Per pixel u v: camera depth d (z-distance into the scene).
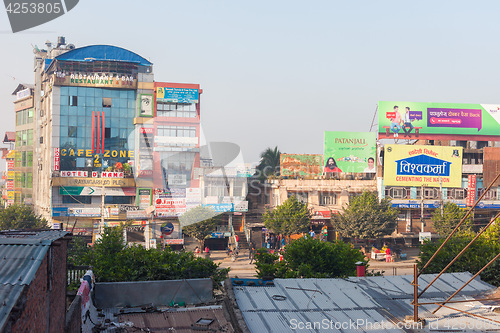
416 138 62.56
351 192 60.03
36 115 63.25
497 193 60.06
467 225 52.78
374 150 60.81
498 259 21.52
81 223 52.94
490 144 65.38
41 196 58.91
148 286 15.84
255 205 58.34
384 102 62.22
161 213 44.69
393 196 59.75
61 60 54.34
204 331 12.23
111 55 55.66
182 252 24.58
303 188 59.25
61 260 9.48
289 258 27.41
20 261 6.43
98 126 53.03
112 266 22.44
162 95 51.84
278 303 13.45
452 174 60.03
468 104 63.03
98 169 53.16
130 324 13.15
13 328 5.18
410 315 12.85
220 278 22.86
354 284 15.70
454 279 16.73
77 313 11.37
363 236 52.66
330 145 60.34
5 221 50.00
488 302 14.25
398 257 54.25
